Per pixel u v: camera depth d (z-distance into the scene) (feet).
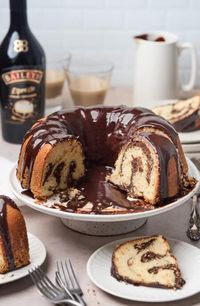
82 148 3.58
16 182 3.55
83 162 3.61
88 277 3.12
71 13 5.46
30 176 3.42
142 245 3.18
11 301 2.97
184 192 3.43
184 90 5.21
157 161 3.31
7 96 4.39
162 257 3.11
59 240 3.43
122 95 5.39
